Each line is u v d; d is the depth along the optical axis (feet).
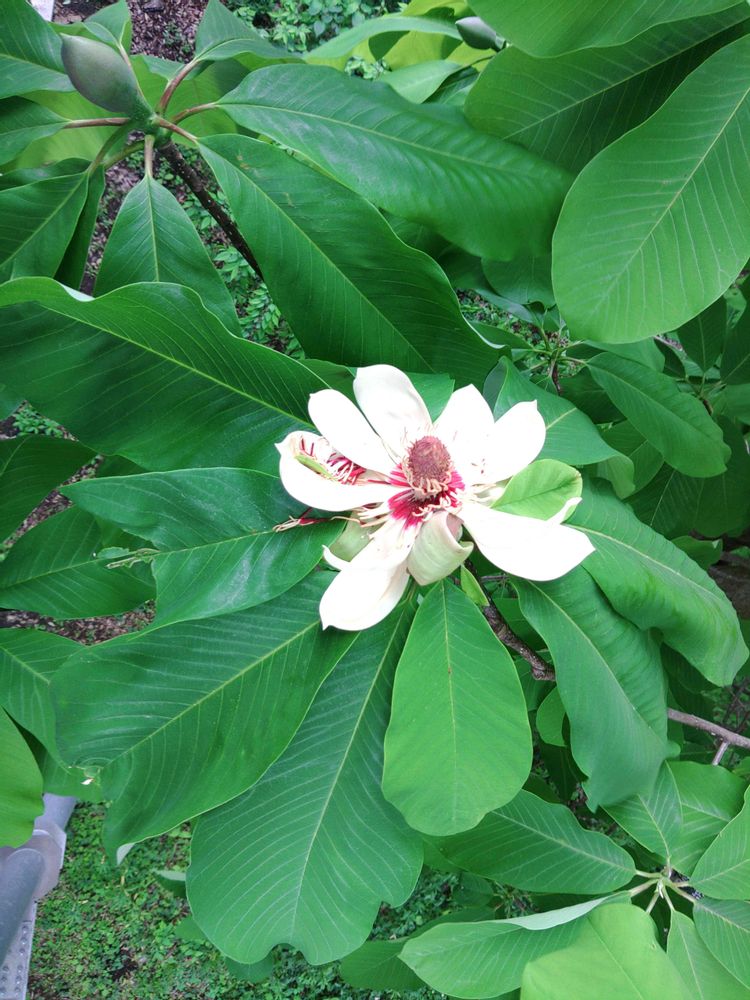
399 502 1.92
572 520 2.19
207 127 3.11
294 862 2.01
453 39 3.18
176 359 2.01
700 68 2.03
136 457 2.06
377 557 1.87
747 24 2.21
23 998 5.12
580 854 2.38
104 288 2.29
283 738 1.93
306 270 2.24
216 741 1.94
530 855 2.37
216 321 1.92
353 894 2.01
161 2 10.37
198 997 8.41
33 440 2.45
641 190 2.05
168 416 2.05
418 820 1.92
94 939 8.62
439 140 2.28
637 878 2.58
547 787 3.24
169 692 1.94
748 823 2.30
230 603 1.88
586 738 2.09
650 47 2.21
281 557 1.92
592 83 2.27
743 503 3.52
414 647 1.93
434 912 7.98
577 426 2.29
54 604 2.48
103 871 8.86
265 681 1.96
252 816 2.03
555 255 2.07
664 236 2.05
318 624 1.99
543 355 3.16
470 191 2.26
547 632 2.08
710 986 2.23
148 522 1.92
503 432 1.98
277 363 1.98
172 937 8.59
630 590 2.12
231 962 3.59
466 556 1.83
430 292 2.23
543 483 1.86
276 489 1.97
